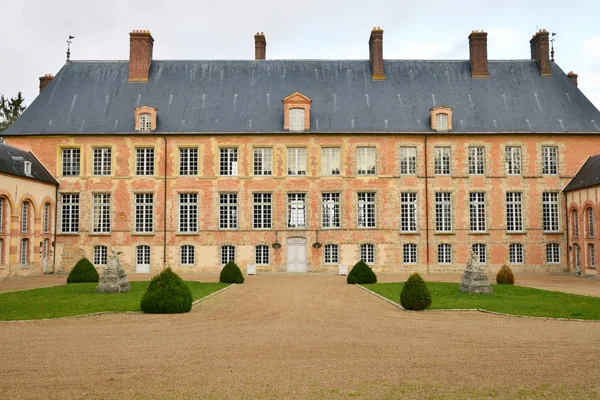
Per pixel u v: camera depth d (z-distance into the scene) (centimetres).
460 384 1030
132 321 1770
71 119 4112
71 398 946
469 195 4091
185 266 4012
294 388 1002
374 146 4084
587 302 2211
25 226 3684
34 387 1010
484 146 4100
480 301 2252
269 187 4053
